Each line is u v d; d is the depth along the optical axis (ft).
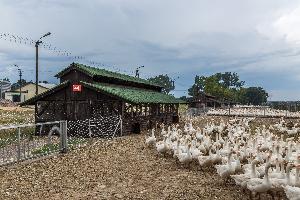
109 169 52.85
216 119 184.24
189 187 42.91
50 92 101.24
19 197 38.93
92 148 73.00
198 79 532.73
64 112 101.81
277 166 38.45
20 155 56.95
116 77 122.11
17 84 390.83
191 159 52.19
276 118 185.78
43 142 79.56
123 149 72.13
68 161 58.34
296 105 280.72
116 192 40.86
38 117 100.58
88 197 38.91
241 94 500.33
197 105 287.69
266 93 563.89
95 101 100.22
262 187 33.86
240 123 116.78
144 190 41.70
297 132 104.01
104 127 95.61
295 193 29.58
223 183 44.47
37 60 126.82
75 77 110.11
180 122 160.97
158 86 168.25
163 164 56.44
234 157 50.44
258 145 55.93
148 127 119.96
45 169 52.03
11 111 167.53
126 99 96.89
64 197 38.93
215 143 61.57
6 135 89.10
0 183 44.11
